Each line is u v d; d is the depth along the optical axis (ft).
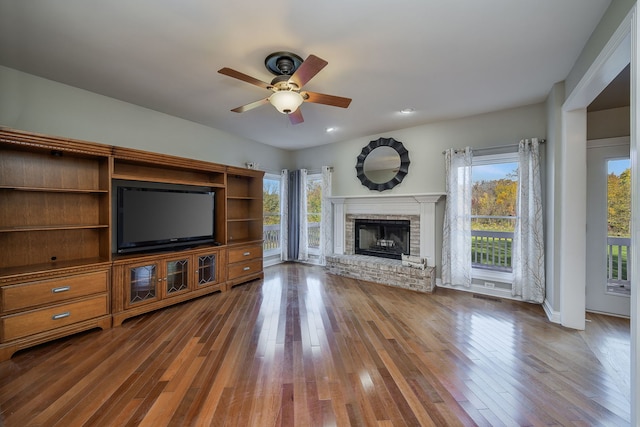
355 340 8.27
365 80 9.43
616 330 9.01
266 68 8.63
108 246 9.53
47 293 7.92
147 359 7.19
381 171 15.83
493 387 6.12
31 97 9.09
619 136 10.41
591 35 6.93
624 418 5.22
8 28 6.70
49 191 9.15
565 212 9.18
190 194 12.58
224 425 5.01
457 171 13.20
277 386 6.12
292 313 10.38
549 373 6.64
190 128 13.80
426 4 5.92
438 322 9.57
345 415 5.27
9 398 5.68
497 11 6.13
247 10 6.09
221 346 7.89
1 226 8.29
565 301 9.23
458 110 12.23
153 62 8.32
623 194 10.37
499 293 12.37
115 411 5.33
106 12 6.15
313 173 19.07
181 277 11.48
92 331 8.87
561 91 9.53
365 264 14.88
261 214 15.94
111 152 9.61
